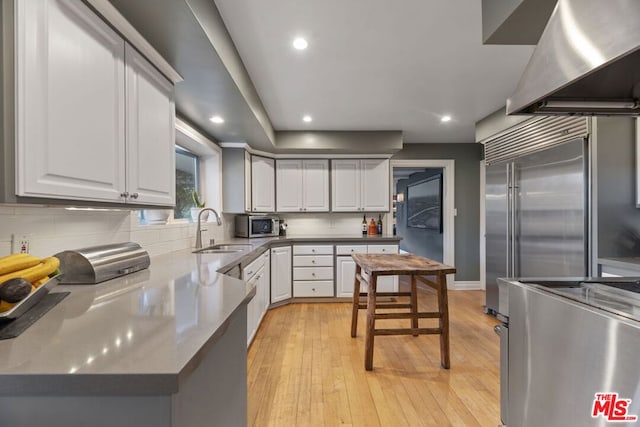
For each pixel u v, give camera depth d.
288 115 3.63
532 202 3.03
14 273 0.99
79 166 1.15
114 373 0.59
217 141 3.83
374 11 1.78
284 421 1.80
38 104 0.98
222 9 1.74
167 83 1.87
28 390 0.59
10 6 0.91
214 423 1.00
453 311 3.92
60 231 1.45
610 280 1.33
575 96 1.34
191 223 3.12
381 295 3.03
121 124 1.41
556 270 2.74
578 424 0.95
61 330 0.81
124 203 1.44
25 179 0.94
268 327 3.35
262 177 4.46
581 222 2.51
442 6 1.74
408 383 2.21
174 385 0.59
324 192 4.69
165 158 1.83
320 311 3.93
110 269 1.46
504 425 1.30
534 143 3.05
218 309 1.00
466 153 5.09
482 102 3.26
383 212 4.92
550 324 1.07
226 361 1.15
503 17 1.40
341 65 2.44
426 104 3.31
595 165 2.43
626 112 1.43
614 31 0.93
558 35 1.12
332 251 4.35
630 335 0.80
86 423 0.63
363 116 3.70
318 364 2.50
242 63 2.36
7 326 0.84
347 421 1.80
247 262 2.68
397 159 5.06
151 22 1.46
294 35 2.02
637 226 2.43
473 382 2.23
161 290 1.27
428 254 6.44
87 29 1.20
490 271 3.73
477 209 5.10
